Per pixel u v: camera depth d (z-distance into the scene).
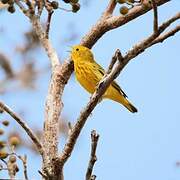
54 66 12.18
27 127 10.26
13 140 10.34
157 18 9.00
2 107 10.11
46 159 10.41
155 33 9.11
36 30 12.59
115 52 9.60
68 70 12.02
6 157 9.97
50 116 11.38
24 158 9.98
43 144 11.06
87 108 10.06
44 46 12.51
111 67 9.84
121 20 12.51
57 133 11.19
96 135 9.66
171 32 9.30
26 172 9.93
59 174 10.41
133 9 12.26
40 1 12.49
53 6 12.41
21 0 12.54
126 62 9.52
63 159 10.37
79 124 10.18
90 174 9.80
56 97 11.73
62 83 11.97
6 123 10.90
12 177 9.84
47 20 12.45
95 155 9.76
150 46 9.34
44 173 10.38
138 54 9.43
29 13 12.59
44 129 11.26
